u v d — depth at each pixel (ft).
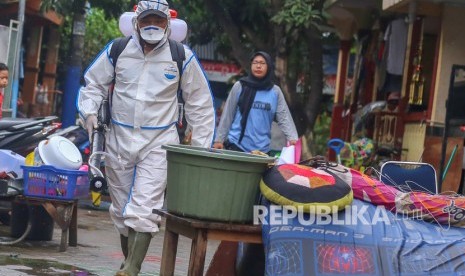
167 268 21.02
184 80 22.74
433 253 19.22
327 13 52.19
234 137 30.19
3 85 34.24
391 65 48.42
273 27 57.11
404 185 22.84
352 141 52.34
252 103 30.12
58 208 28.17
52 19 71.72
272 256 18.78
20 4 53.01
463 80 38.78
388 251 19.06
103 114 22.71
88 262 26.66
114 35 85.51
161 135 22.59
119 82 22.61
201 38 63.31
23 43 76.74
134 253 21.93
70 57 60.49
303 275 18.53
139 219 21.81
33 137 33.76
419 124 42.34
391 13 50.19
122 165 22.57
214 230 19.40
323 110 86.07
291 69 64.54
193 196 19.33
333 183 19.13
